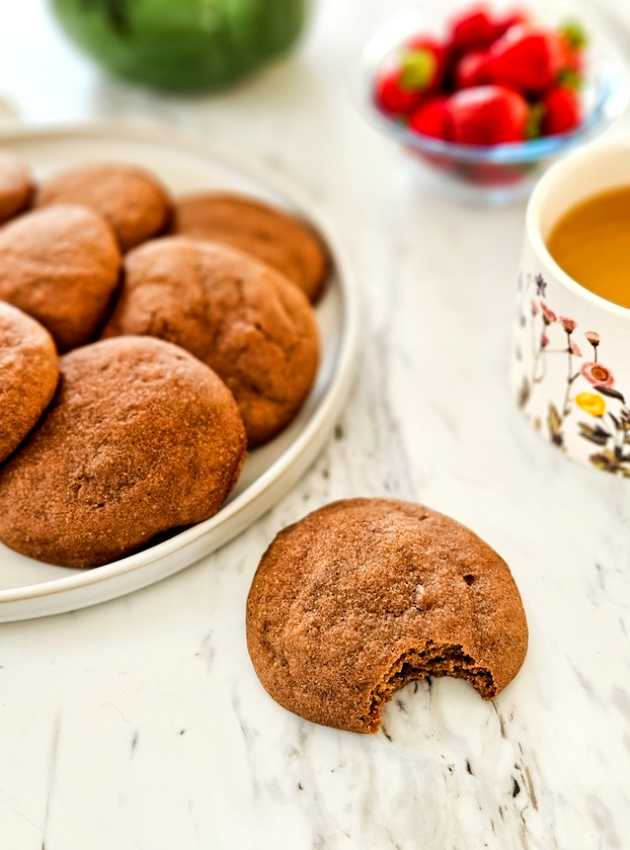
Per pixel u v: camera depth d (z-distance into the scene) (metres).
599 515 0.39
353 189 0.51
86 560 0.37
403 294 0.46
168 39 0.51
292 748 0.35
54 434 0.37
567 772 0.34
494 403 0.43
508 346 0.44
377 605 0.35
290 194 0.48
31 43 0.59
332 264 0.46
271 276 0.42
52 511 0.36
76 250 0.41
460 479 0.40
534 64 0.47
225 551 0.39
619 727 0.35
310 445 0.40
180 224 0.46
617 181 0.39
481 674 0.35
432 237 0.49
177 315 0.40
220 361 0.40
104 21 0.51
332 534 0.37
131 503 0.36
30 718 0.35
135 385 0.37
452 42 0.50
